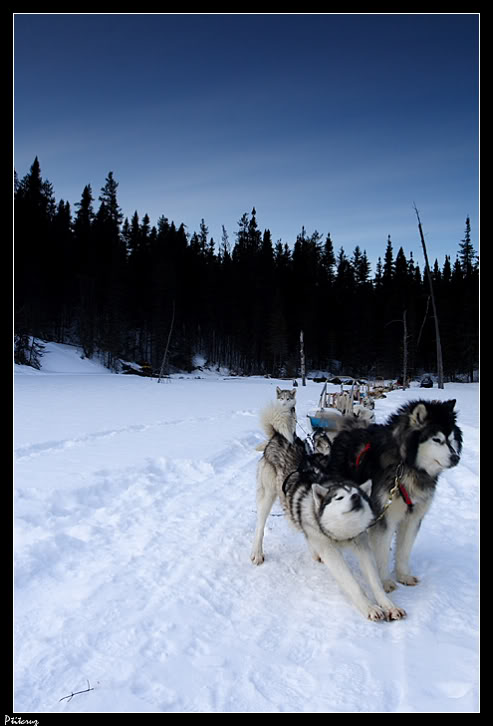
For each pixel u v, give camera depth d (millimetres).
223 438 10234
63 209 67812
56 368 47156
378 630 3182
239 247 80188
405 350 40562
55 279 58469
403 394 26266
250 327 64875
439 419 3717
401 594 3719
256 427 12242
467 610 3389
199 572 4070
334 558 3549
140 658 2838
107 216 69312
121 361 54688
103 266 62406
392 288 68500
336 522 3406
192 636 3098
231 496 6352
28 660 2775
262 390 29125
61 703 2430
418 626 3180
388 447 3932
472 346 53625
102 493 6121
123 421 12281
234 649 2963
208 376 57938
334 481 3793
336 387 35875
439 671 2680
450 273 69188
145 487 6469
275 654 2916
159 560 4285
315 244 84188
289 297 69250
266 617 3377
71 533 4820
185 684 2615
